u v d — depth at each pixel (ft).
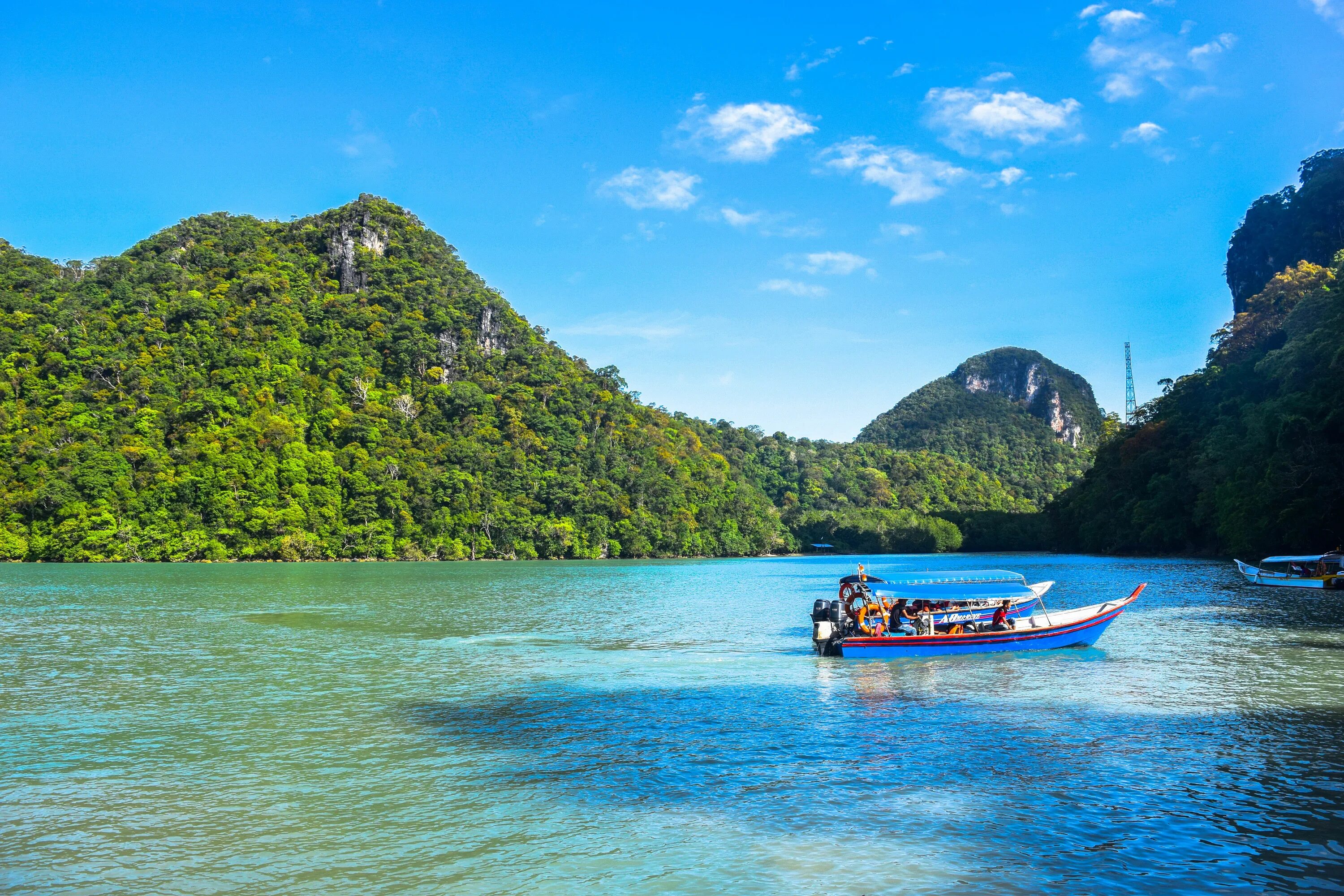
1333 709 75.77
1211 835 46.88
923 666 101.35
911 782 56.59
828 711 77.66
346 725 73.72
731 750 64.69
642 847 46.39
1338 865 43.11
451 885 42.06
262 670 101.71
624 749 65.26
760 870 43.37
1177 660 101.76
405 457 542.57
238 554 444.55
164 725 73.82
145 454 457.68
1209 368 414.21
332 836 48.42
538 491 574.97
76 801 54.19
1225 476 304.50
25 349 533.14
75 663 107.55
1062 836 47.09
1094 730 69.00
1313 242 495.00
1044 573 261.85
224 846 47.11
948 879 42.04
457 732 71.20
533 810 52.13
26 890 41.88
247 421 505.25
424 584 269.44
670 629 144.66
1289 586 203.00
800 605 192.95
